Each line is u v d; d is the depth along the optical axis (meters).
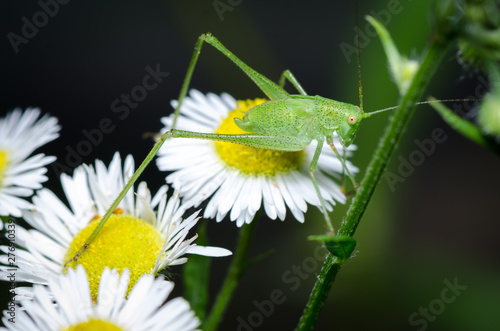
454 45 0.13
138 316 0.12
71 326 0.12
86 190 0.13
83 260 0.13
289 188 0.14
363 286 0.16
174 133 0.13
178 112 0.14
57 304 0.12
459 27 0.12
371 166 0.13
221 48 0.14
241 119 0.14
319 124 0.14
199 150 0.14
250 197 0.13
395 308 0.16
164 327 0.12
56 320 0.12
